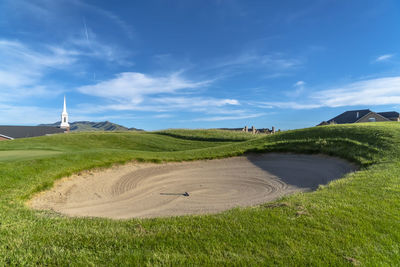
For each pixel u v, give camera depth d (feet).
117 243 15.12
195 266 12.73
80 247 14.87
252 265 12.68
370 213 17.97
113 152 51.72
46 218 19.94
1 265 13.02
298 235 15.30
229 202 28.78
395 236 14.96
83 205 28.63
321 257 13.17
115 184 37.45
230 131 131.64
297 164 45.91
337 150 46.01
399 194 21.44
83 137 100.27
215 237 15.48
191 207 27.45
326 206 19.47
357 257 13.08
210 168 47.65
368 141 44.83
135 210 27.04
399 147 37.86
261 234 15.57
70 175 36.88
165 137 114.62
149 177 41.78
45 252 14.29
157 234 16.12
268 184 36.32
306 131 64.13
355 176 29.22
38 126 232.73
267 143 60.34
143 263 13.05
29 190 28.14
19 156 44.21
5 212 20.93
